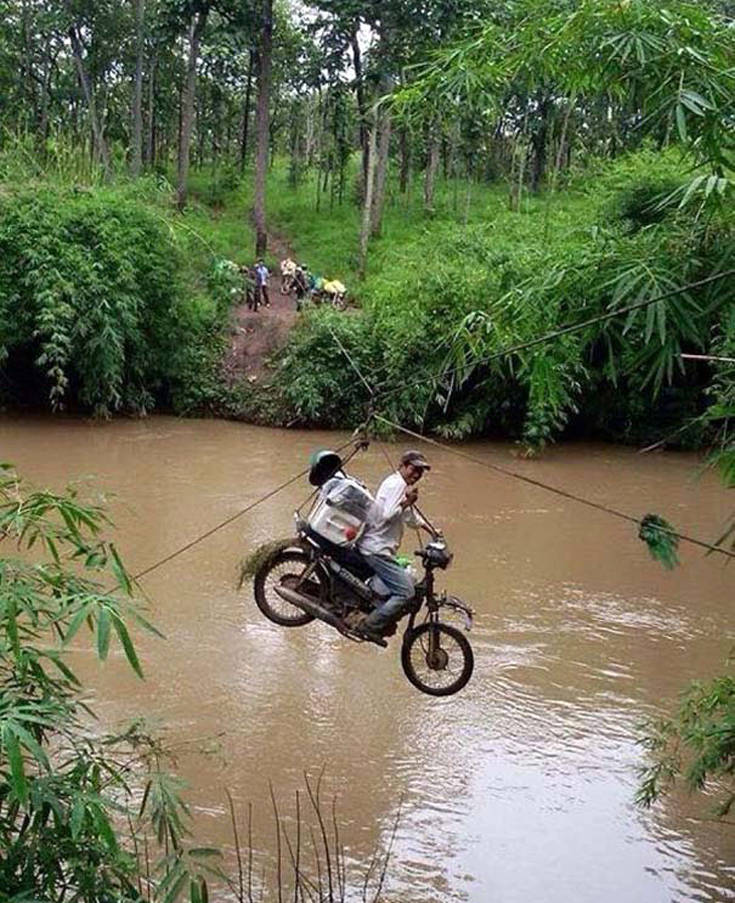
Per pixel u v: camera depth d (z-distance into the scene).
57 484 14.85
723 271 3.43
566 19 3.65
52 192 20.42
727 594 11.12
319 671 8.69
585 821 6.44
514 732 7.64
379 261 27.61
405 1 22.88
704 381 18.23
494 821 6.40
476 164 36.66
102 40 33.75
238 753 7.13
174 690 8.14
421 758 7.20
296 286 25.34
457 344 4.35
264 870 5.71
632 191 12.46
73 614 3.12
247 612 9.96
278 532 12.72
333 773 6.92
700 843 6.21
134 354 21.14
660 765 5.91
